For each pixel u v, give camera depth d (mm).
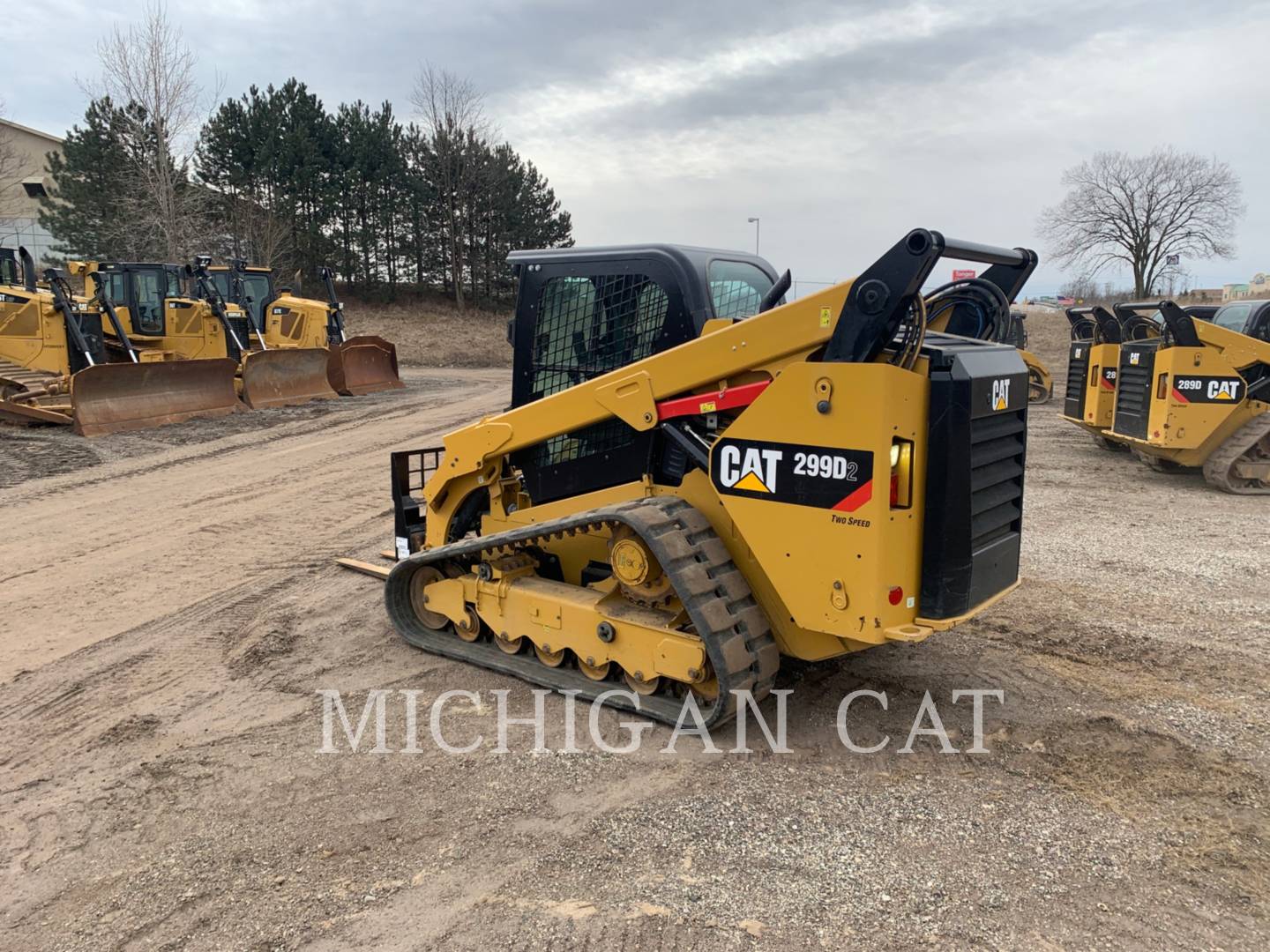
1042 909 2684
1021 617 5410
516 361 4832
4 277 16484
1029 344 31562
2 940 2680
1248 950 2484
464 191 39125
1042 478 10320
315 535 7844
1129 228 39625
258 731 4043
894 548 3340
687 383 3850
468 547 4637
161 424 14086
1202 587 5977
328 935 2637
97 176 30359
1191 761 3615
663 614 4055
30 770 3738
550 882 2871
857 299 3244
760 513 3596
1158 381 9594
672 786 3484
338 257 37000
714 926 2637
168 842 3172
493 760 3729
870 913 2680
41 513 8664
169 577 6578
